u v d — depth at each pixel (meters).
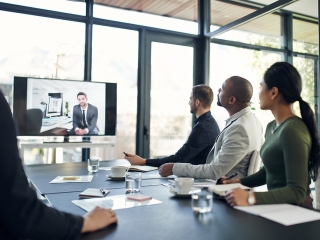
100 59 4.15
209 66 4.74
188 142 2.23
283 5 3.47
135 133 4.38
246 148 1.76
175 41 4.63
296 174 1.15
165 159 2.24
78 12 4.02
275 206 1.14
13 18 3.73
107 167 2.23
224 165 1.72
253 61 4.04
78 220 0.84
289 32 3.48
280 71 1.29
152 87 4.47
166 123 4.56
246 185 1.49
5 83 3.68
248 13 3.99
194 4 4.74
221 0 4.45
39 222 0.74
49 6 3.86
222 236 0.86
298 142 1.17
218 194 1.27
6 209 0.71
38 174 1.92
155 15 4.46
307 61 3.24
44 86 3.70
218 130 2.31
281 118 1.31
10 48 3.71
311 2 3.18
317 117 3.11
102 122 3.95
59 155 3.90
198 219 1.02
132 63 4.36
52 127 3.72
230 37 4.39
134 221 1.00
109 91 3.99
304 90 3.29
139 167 2.18
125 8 4.26
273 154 1.29
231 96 1.90
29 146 3.43
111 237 0.85
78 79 4.05
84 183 1.63
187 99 4.72
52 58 3.91
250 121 1.84
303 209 1.10
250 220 1.00
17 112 3.57
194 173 1.76
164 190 1.47
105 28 4.19
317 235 0.87
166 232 0.90
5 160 0.71
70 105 3.80
